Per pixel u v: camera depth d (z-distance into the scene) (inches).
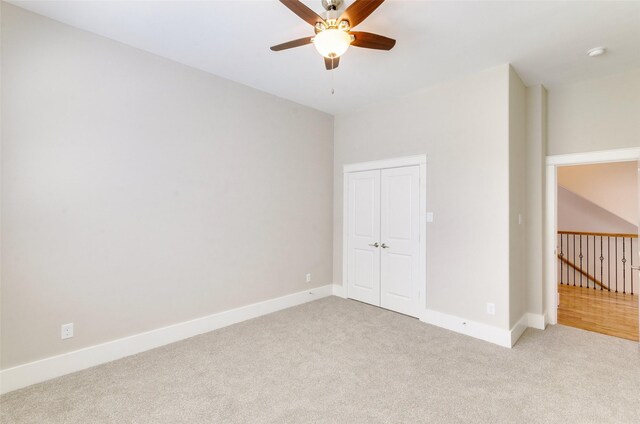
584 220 229.3
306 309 159.9
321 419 76.2
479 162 126.0
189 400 83.6
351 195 178.7
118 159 107.3
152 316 115.6
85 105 100.4
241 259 143.0
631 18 90.1
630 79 122.9
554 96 140.8
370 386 90.4
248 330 131.9
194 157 126.8
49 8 89.0
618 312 158.7
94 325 102.6
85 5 87.4
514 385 90.9
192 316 126.5
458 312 131.5
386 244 160.9
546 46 106.3
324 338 123.9
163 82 118.0
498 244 120.2
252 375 96.2
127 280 109.6
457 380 93.5
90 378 94.3
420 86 141.9
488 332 122.0
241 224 142.9
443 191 137.4
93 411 78.9
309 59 118.8
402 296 153.5
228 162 137.9
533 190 139.2
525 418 76.7
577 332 131.4
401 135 154.3
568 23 93.1
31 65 90.8
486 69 124.1
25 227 90.0
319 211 180.4
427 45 106.3
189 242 125.5
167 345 117.2
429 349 114.4
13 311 88.4
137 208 111.7
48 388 88.9
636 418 76.5
